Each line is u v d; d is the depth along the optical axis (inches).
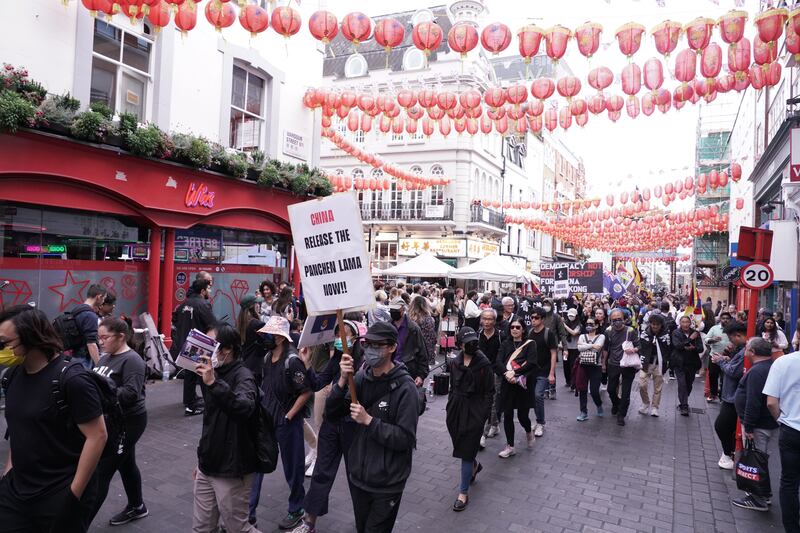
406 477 128.4
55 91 319.3
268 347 181.9
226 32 440.1
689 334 365.4
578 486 215.8
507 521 180.1
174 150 369.7
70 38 326.6
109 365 154.1
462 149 1182.3
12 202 300.8
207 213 410.3
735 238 1037.8
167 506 177.5
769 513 193.9
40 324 105.5
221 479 131.2
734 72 237.0
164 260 390.9
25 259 307.9
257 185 456.1
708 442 287.6
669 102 282.4
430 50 247.8
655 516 188.7
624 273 1386.6
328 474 161.6
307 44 540.1
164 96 387.2
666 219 875.4
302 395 170.1
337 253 135.8
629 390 319.9
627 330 334.3
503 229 1347.2
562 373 523.8
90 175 325.7
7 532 103.7
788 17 202.2
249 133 478.3
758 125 778.8
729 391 241.3
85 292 339.6
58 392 105.0
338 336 181.5
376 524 124.6
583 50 237.6
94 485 112.4
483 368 194.1
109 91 358.6
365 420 122.7
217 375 136.7
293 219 142.1
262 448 134.0
